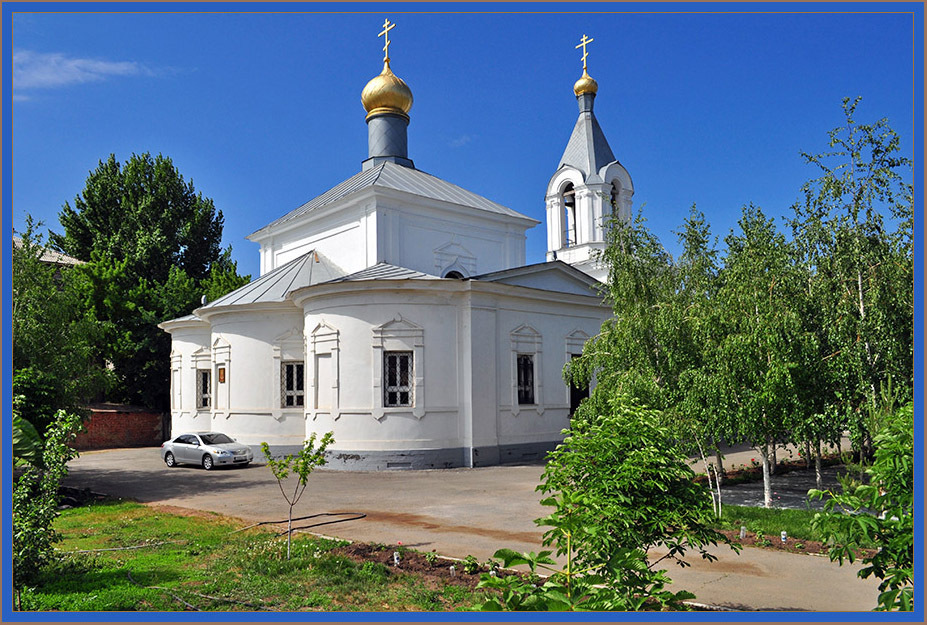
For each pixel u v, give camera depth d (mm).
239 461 24781
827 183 13312
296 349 27234
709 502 8086
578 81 38219
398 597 8984
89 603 8648
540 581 9250
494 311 25156
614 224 18359
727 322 13477
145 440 38438
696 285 16297
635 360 14992
